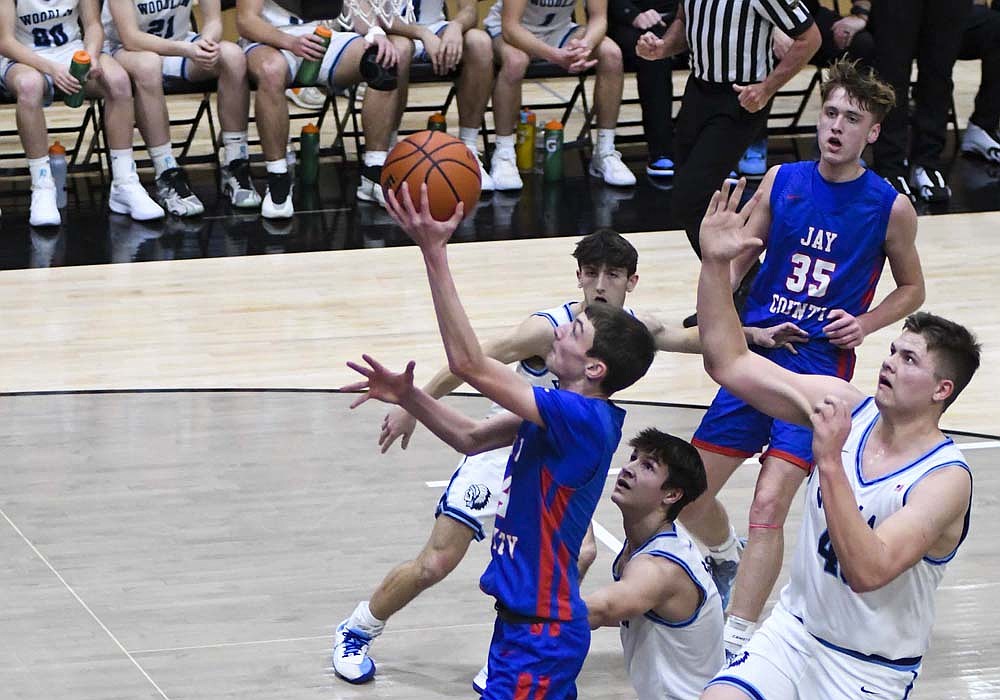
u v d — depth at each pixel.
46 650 6.96
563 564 5.35
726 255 5.17
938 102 15.67
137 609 7.39
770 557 6.64
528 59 15.71
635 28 16.31
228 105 14.94
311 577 7.77
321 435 9.75
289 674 6.78
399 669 6.88
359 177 16.55
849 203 6.91
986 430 9.91
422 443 9.70
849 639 5.16
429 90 19.98
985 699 6.63
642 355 5.35
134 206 14.70
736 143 11.19
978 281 12.93
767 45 10.83
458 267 13.32
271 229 14.55
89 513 8.52
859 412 5.26
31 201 15.07
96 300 12.38
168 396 10.38
